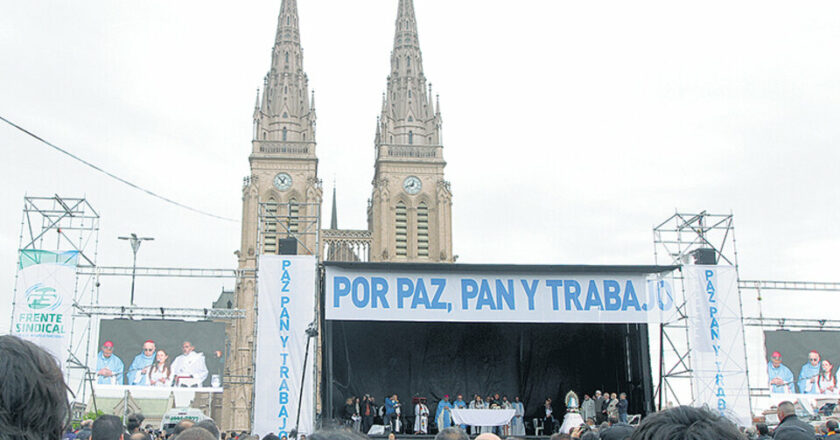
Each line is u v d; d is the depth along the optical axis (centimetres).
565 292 3450
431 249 11606
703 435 322
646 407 3638
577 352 4181
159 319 3603
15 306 3491
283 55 12094
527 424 4162
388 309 3356
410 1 12912
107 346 3559
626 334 3950
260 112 11594
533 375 4212
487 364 4234
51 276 3531
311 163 11438
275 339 3316
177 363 3569
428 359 4222
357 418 3700
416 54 12625
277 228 11125
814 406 4684
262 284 3366
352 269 3378
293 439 2728
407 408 4153
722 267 3531
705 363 3431
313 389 3322
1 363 308
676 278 3566
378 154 12188
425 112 12344
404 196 11738
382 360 4188
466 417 3506
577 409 3744
